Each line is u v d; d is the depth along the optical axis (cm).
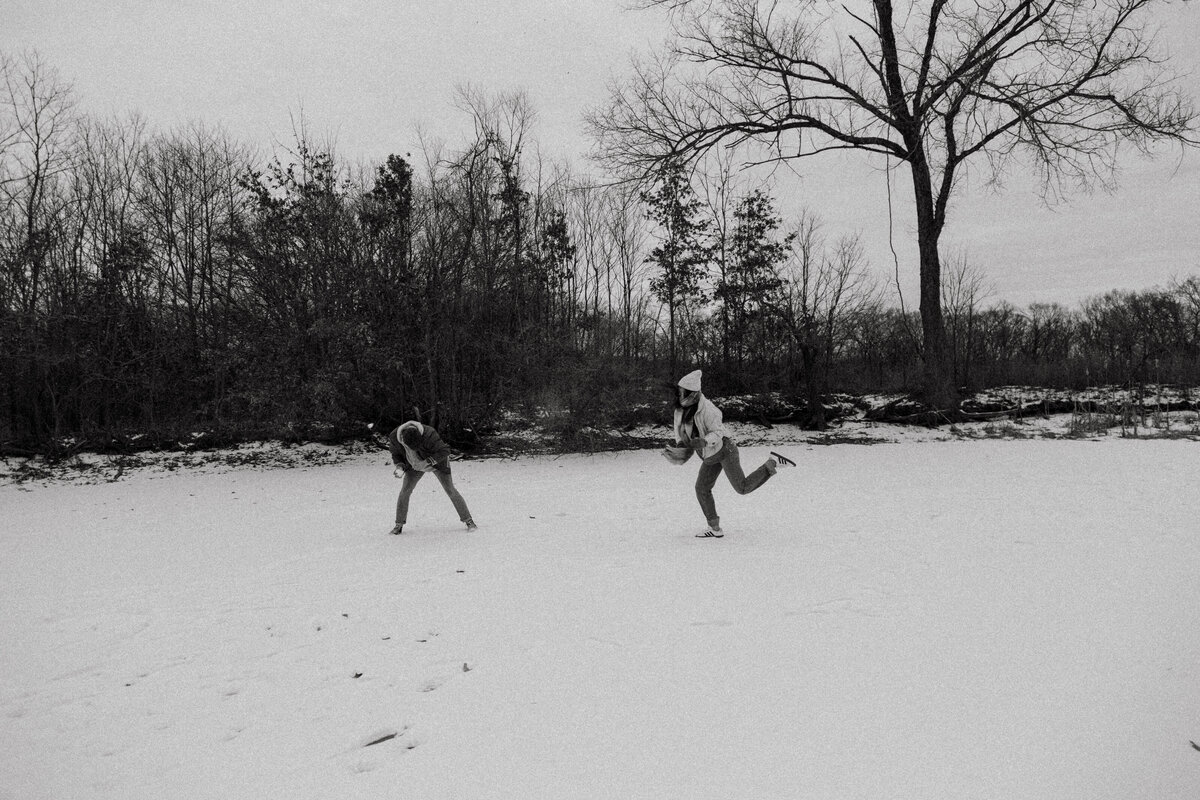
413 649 453
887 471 1201
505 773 302
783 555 637
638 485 1167
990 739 306
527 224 1988
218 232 1916
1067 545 627
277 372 1656
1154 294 4022
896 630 439
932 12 1847
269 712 376
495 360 1797
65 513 1092
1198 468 1056
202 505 1135
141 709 389
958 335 3081
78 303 1989
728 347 2167
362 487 1284
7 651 484
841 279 2134
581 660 420
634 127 1964
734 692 366
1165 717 315
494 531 815
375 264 1758
